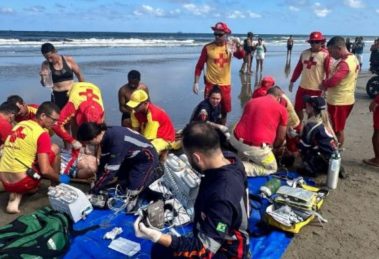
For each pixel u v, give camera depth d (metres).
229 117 9.66
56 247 3.76
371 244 4.15
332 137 5.60
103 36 74.25
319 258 3.90
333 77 6.10
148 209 4.05
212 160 2.62
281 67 22.25
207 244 2.52
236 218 2.61
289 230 4.19
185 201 4.44
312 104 5.59
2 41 38.53
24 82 13.09
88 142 4.52
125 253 3.79
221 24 7.10
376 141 6.20
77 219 4.32
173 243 2.62
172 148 6.32
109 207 4.61
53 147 5.20
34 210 4.78
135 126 6.05
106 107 9.98
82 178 5.48
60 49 30.69
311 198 4.51
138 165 4.80
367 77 17.70
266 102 5.55
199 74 7.59
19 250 3.61
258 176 5.59
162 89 13.02
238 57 8.36
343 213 4.78
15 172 4.56
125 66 19.27
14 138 4.59
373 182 5.71
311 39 6.74
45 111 4.71
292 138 6.04
